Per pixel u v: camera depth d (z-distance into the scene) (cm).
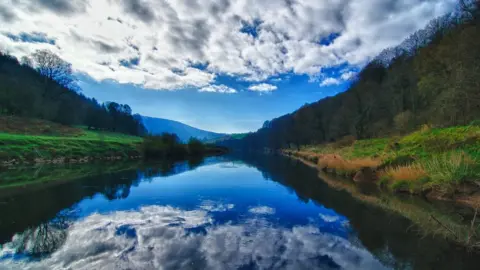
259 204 956
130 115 8806
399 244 552
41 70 5778
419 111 2972
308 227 679
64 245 543
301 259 482
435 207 835
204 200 1029
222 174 2003
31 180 1527
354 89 5397
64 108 5769
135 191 1230
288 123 8400
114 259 474
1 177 1647
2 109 4422
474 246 523
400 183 1126
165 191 1230
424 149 1418
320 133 6378
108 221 729
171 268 440
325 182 1516
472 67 1819
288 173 2072
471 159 1009
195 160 3972
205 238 593
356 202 967
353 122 4597
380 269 440
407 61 4347
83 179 1602
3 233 621
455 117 1828
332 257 491
